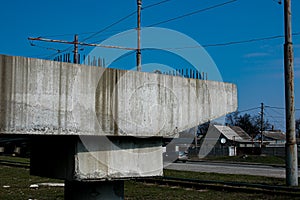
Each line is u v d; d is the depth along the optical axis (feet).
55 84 17.35
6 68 16.34
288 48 50.34
